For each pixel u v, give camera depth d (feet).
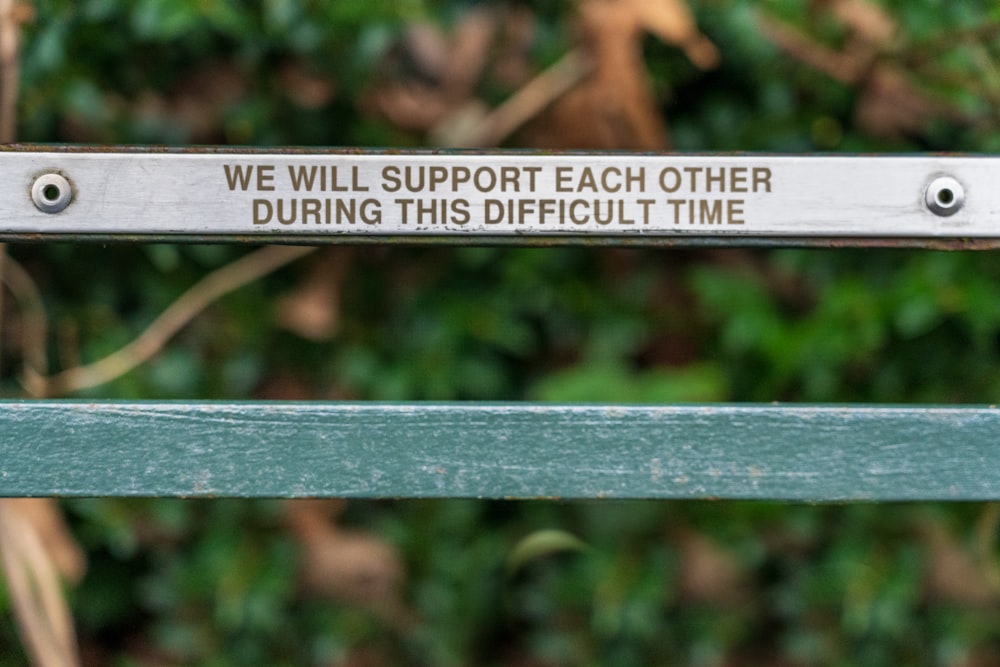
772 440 5.74
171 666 8.63
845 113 8.45
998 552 8.61
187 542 8.56
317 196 5.71
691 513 8.67
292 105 8.43
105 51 8.23
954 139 8.31
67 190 5.70
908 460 5.74
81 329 8.53
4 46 7.52
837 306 8.34
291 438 5.74
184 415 5.74
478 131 8.30
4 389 8.45
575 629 8.73
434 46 8.39
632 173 5.72
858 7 8.21
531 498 5.74
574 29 8.21
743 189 5.73
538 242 5.73
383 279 8.56
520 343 8.52
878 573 8.53
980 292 8.17
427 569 8.61
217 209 5.72
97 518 8.31
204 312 8.60
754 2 8.21
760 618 8.85
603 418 5.74
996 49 8.18
